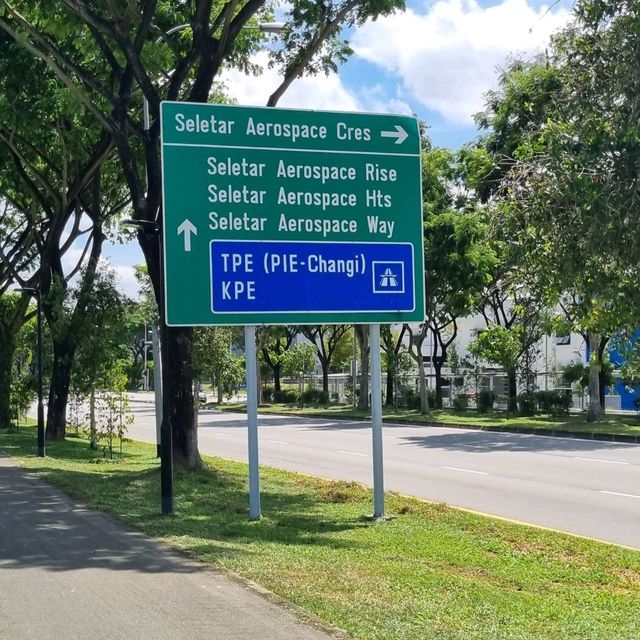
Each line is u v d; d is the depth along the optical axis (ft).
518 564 28.94
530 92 20.89
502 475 55.93
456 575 26.73
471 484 51.72
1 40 67.31
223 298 36.50
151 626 19.71
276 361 203.10
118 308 79.30
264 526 35.78
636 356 18.70
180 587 23.32
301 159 37.88
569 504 43.52
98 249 86.17
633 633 20.01
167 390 38.58
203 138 36.70
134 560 27.14
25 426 118.73
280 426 117.91
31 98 70.90
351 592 22.81
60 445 81.30
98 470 58.29
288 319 37.27
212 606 21.31
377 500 38.73
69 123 78.69
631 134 16.96
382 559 28.78
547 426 98.17
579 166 17.61
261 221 37.19
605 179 17.39
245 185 37.09
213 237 36.55
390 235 39.01
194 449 54.75
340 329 185.98
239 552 28.68
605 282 17.93
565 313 20.30
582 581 26.61
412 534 34.35
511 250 19.22
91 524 34.55
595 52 18.57
